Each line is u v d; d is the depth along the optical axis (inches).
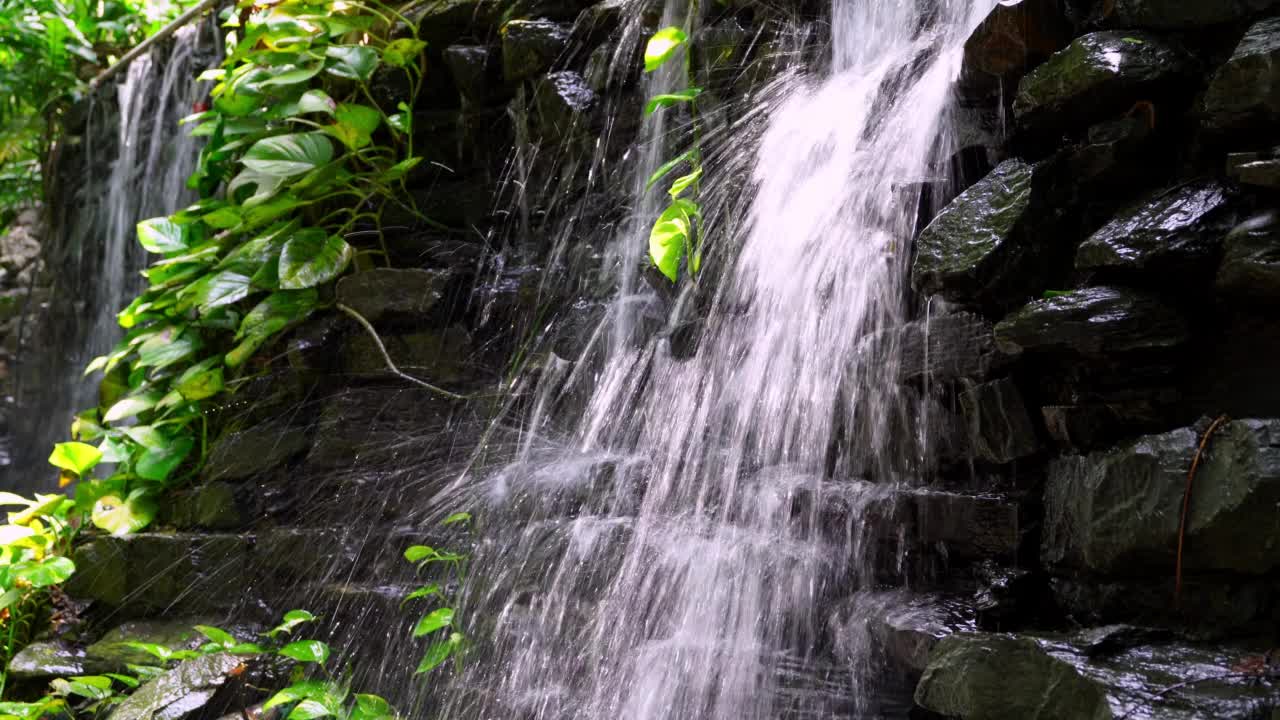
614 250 121.0
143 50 220.1
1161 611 67.2
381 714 95.2
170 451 139.9
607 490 105.9
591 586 98.0
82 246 234.1
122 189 221.6
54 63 243.3
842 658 81.0
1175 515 63.6
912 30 103.7
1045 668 62.1
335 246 135.6
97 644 122.6
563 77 127.5
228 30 202.2
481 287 131.7
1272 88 64.1
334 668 110.7
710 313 105.3
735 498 96.7
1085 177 74.9
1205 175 71.4
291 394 136.6
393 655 109.1
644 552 95.3
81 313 233.6
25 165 268.2
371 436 128.6
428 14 142.6
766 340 100.0
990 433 78.4
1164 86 72.1
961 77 84.9
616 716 89.2
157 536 130.2
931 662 67.9
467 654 101.8
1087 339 67.9
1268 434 60.7
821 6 111.0
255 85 141.0
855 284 92.7
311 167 135.3
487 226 137.9
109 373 167.5
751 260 102.7
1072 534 72.5
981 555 78.3
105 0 245.9
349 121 134.5
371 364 131.9
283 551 122.8
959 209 80.0
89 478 185.8
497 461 120.3
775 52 110.0
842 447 92.7
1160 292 68.7
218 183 168.6
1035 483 77.3
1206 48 72.5
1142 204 70.9
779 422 97.5
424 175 143.3
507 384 124.4
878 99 97.4
